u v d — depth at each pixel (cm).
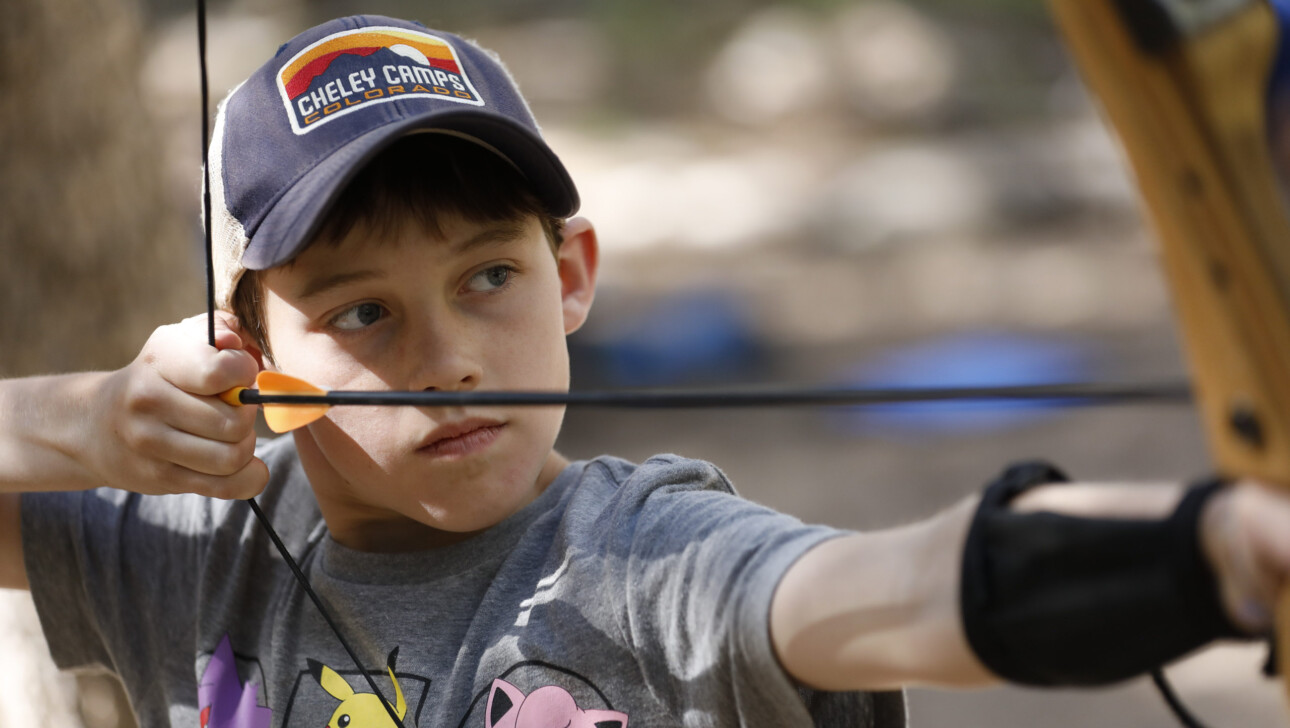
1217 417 171
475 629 283
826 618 211
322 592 305
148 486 285
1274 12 163
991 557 189
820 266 2005
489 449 277
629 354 1655
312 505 328
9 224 486
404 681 287
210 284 277
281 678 304
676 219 2175
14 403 301
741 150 2512
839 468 1361
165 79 1920
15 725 446
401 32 294
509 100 303
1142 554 176
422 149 275
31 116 489
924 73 2612
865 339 1677
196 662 324
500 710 272
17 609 446
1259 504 164
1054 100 2588
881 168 2317
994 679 192
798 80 2631
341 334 280
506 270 284
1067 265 1930
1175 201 166
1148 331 1662
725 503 256
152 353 281
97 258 502
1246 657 938
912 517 1227
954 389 205
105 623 342
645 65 2780
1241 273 161
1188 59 159
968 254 2027
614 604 262
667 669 252
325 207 261
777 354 1659
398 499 283
